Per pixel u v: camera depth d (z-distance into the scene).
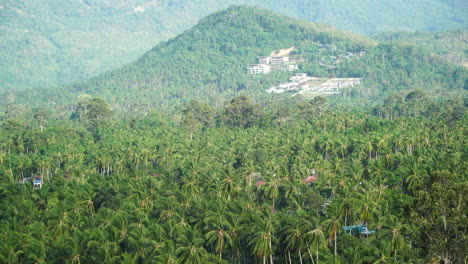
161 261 93.44
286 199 147.25
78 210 128.12
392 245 99.38
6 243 101.56
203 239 101.44
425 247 91.94
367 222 115.75
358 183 143.38
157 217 122.25
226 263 101.75
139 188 140.50
